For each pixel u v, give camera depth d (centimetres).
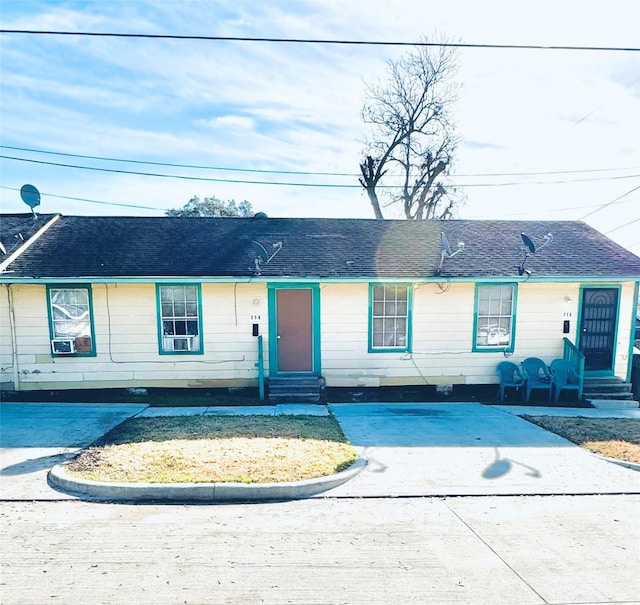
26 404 899
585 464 573
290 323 1005
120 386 984
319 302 1002
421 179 2547
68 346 958
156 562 341
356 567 336
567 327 1036
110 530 393
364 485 501
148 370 988
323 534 388
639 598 303
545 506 452
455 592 307
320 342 1009
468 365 1033
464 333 1028
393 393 1028
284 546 367
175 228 1203
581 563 345
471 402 977
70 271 936
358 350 1016
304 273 972
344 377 1017
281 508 443
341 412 857
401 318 1023
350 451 600
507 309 1037
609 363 1057
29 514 426
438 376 1030
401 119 2508
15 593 303
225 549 361
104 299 969
